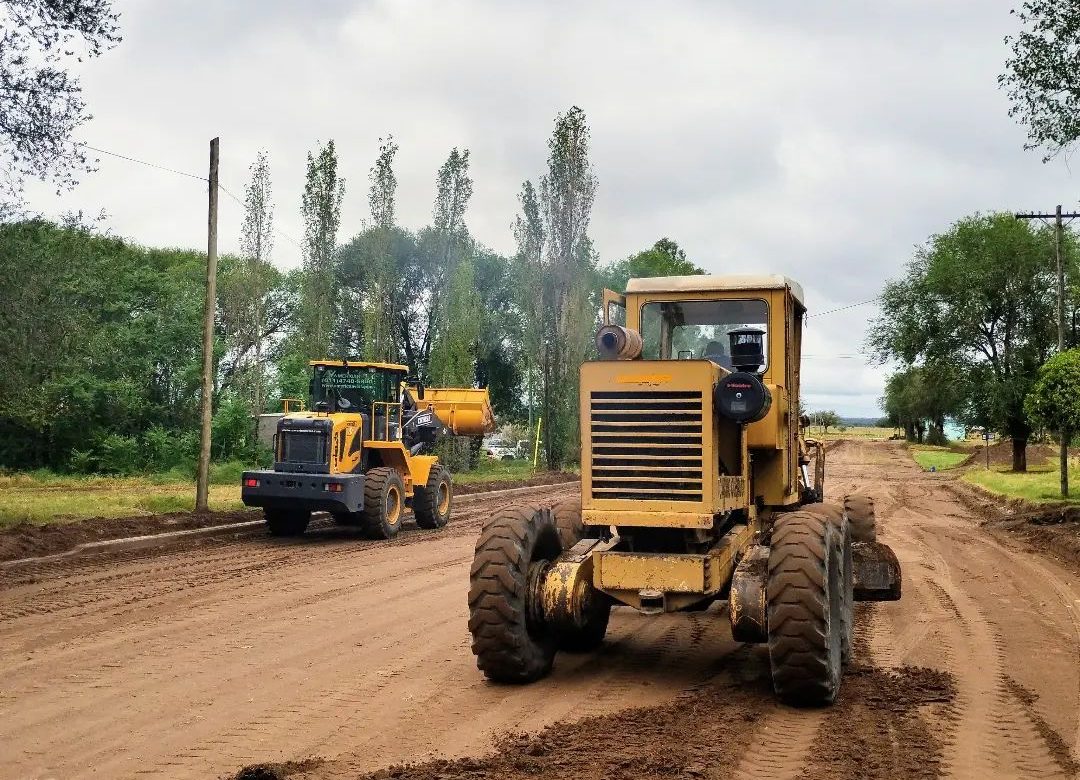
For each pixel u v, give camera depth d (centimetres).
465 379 3694
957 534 1794
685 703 627
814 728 572
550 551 724
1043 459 5069
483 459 4225
